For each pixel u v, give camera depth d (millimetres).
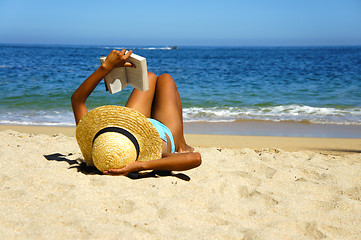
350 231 2766
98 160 3432
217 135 7719
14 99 12180
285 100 13031
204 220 2801
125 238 2393
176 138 4148
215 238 2500
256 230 2633
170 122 4168
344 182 4051
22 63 31359
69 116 9852
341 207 3172
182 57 54719
